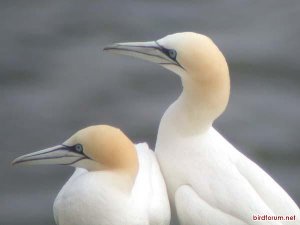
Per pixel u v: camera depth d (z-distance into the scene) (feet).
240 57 102.17
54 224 78.89
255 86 97.30
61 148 49.93
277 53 102.78
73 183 49.06
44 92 96.73
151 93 95.96
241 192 51.13
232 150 52.95
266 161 86.94
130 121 91.76
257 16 111.34
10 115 92.68
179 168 52.34
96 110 93.50
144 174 51.31
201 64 51.72
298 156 87.45
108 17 112.06
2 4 115.14
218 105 52.54
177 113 52.95
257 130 90.38
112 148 48.83
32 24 110.52
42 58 103.09
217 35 107.24
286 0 114.52
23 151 87.10
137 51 52.65
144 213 49.06
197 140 52.65
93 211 48.19
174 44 52.06
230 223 50.70
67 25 110.22
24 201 81.15
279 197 52.11
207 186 51.52
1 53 103.96
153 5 114.62
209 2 115.24
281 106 93.91
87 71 100.12
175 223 53.36
